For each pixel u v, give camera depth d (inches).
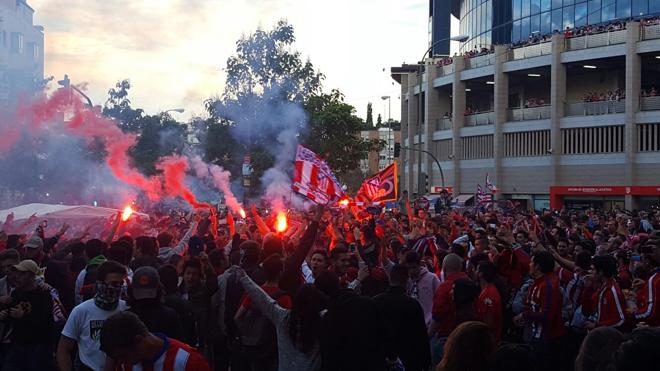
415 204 1462.8
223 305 371.6
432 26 3363.7
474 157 2568.9
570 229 871.7
